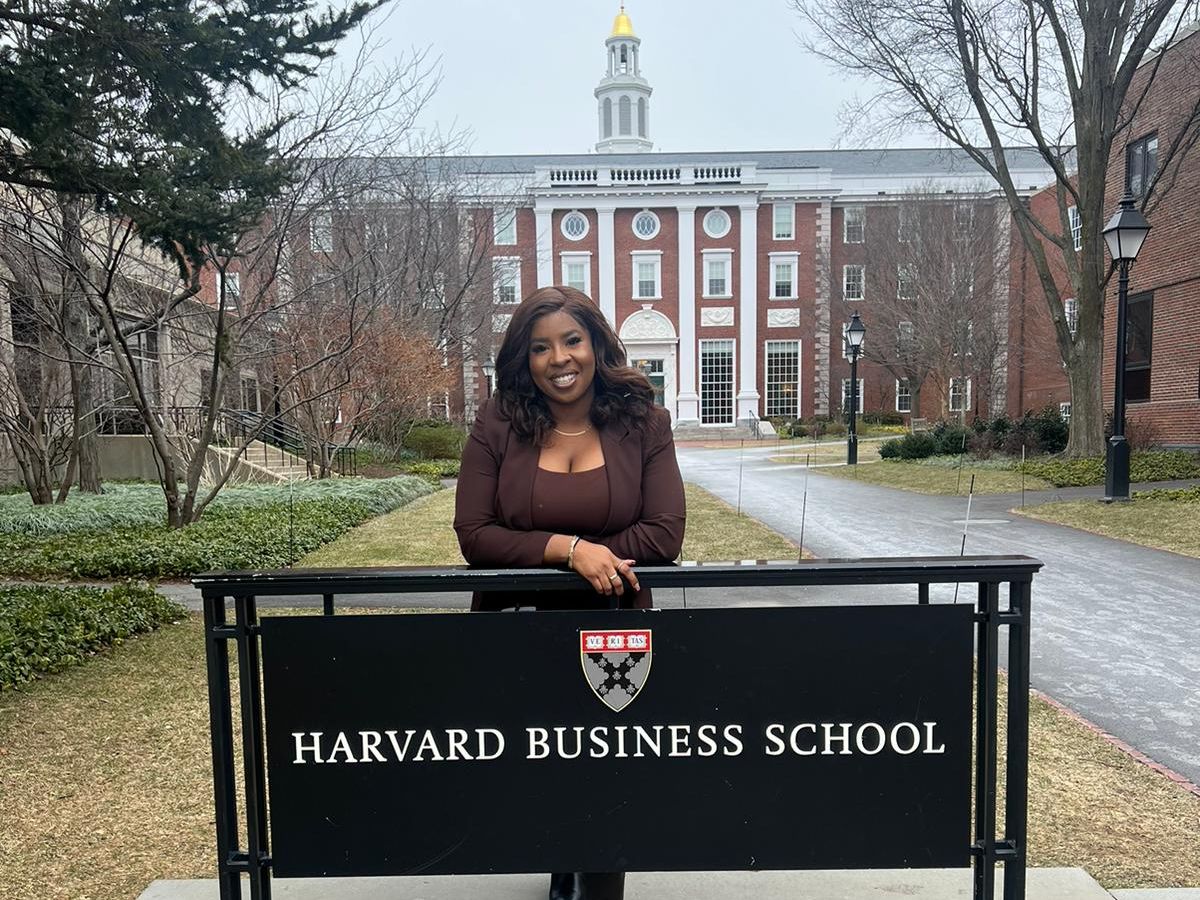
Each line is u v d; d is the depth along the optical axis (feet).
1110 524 34.42
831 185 147.33
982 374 104.63
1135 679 15.89
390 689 6.17
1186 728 13.43
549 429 6.88
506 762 6.21
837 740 6.21
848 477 63.26
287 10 19.02
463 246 92.84
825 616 6.13
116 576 26.68
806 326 147.64
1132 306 64.23
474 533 6.74
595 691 6.16
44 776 11.63
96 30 15.78
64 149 17.37
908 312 115.14
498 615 6.13
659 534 6.75
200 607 22.61
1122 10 49.75
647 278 147.95
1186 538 30.45
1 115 16.17
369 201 59.16
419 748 6.20
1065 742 12.66
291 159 30.73
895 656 6.17
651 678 6.16
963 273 98.84
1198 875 8.85
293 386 56.90
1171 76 58.49
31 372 46.26
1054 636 18.80
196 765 11.98
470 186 114.62
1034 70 52.90
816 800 6.25
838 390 148.87
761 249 148.05
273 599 22.80
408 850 6.26
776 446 119.55
